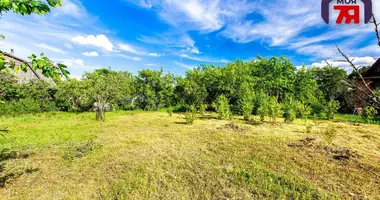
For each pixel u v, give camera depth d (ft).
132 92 69.82
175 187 12.24
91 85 50.37
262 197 11.08
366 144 21.76
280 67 63.77
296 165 15.20
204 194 11.41
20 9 5.60
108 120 41.27
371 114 39.04
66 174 14.07
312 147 19.90
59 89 57.98
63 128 30.81
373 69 52.90
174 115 52.80
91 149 19.35
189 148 20.06
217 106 47.24
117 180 13.10
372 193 11.21
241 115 52.13
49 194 11.55
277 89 63.21
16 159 16.83
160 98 70.54
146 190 11.79
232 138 24.30
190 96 68.44
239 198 10.98
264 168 14.60
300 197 10.93
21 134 26.07
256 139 23.72
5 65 5.97
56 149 19.66
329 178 13.07
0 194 11.45
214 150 19.29
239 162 15.97
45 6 6.04
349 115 47.06
